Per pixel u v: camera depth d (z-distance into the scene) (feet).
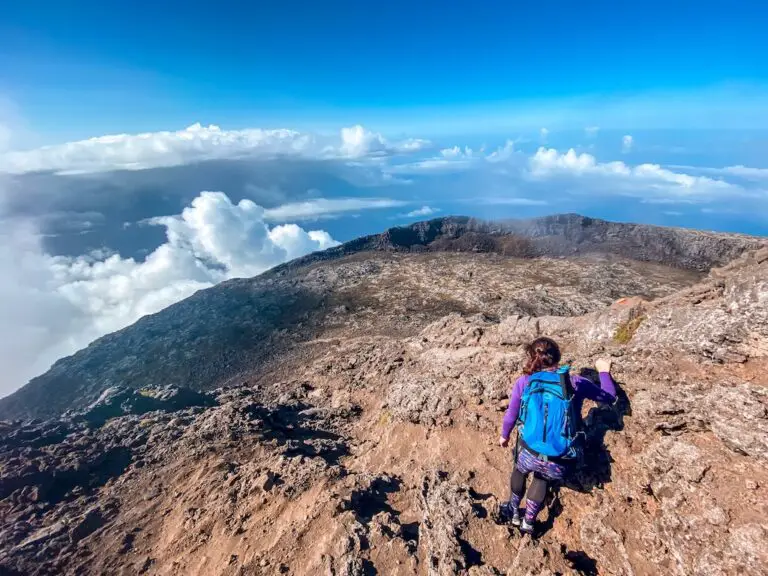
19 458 37.11
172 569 24.99
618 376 27.53
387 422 37.09
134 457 38.29
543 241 261.24
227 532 26.25
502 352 41.55
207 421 41.81
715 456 20.24
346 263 256.93
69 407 157.69
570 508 22.07
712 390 22.88
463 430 31.40
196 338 186.39
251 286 236.22
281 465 31.45
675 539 18.61
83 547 27.78
